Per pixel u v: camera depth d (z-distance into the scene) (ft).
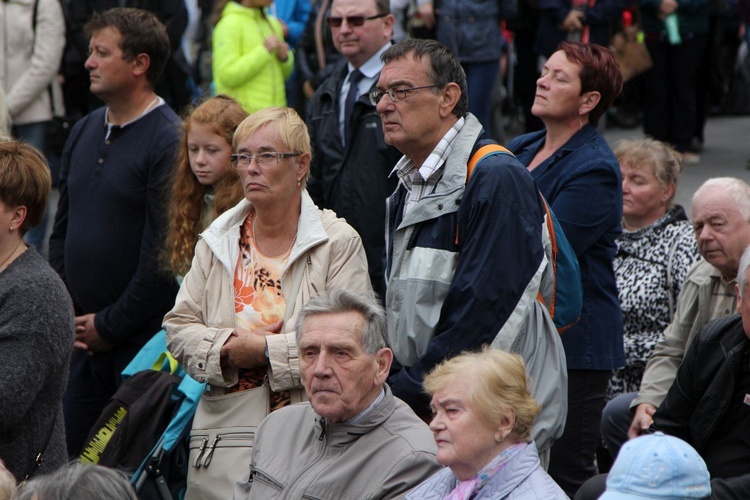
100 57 60.08
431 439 42.55
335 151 67.67
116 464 51.47
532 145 59.26
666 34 113.19
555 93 56.44
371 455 41.98
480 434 38.17
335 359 41.88
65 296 46.55
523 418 38.40
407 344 46.32
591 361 54.60
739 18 137.49
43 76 97.14
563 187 55.47
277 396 48.39
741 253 53.88
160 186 59.93
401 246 47.16
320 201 69.46
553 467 55.11
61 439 47.96
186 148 56.54
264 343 47.37
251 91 88.99
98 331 60.75
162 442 51.31
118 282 61.31
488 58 105.09
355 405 42.11
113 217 60.95
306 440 43.98
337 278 48.85
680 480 35.27
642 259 62.90
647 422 56.59
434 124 46.91
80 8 106.42
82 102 110.42
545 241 46.96
